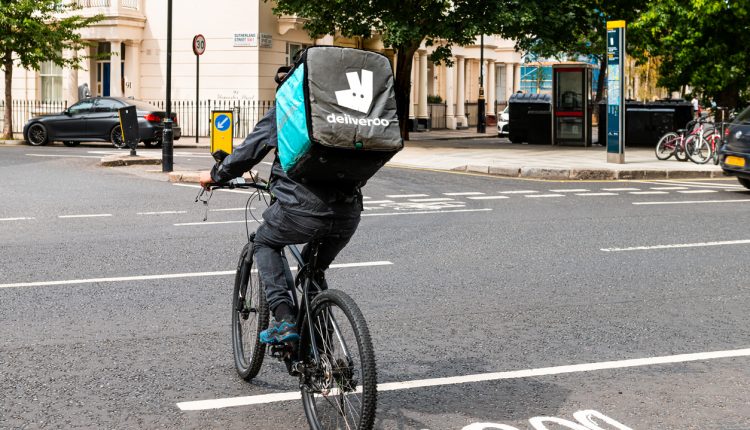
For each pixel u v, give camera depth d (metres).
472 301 7.31
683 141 22.03
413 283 7.97
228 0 32.16
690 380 5.31
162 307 6.95
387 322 6.59
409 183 17.33
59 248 9.51
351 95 4.07
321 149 3.97
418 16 27.72
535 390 5.08
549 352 5.86
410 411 4.71
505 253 9.54
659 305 7.26
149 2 33.12
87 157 21.55
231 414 4.66
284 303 4.48
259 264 4.56
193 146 27.53
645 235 10.86
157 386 5.08
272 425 4.50
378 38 37.22
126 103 26.22
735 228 11.52
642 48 31.77
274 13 29.56
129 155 20.33
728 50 28.97
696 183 18.16
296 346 4.46
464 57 48.44
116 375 5.26
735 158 16.03
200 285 7.76
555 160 21.86
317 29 29.05
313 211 4.22
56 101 34.88
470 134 40.31
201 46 28.09
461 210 13.20
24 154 22.58
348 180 4.20
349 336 3.98
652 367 5.57
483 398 4.93
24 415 4.56
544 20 27.73
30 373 5.25
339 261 8.99
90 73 34.19
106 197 14.17
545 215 12.68
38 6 28.48
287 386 5.15
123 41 32.91
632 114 28.67
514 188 16.61
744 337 6.31
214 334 6.21
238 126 31.83
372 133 4.00
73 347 5.82
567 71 28.52
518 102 30.92
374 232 10.98
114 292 7.44
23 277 7.98
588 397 4.97
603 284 8.04
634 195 15.52
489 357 5.73
